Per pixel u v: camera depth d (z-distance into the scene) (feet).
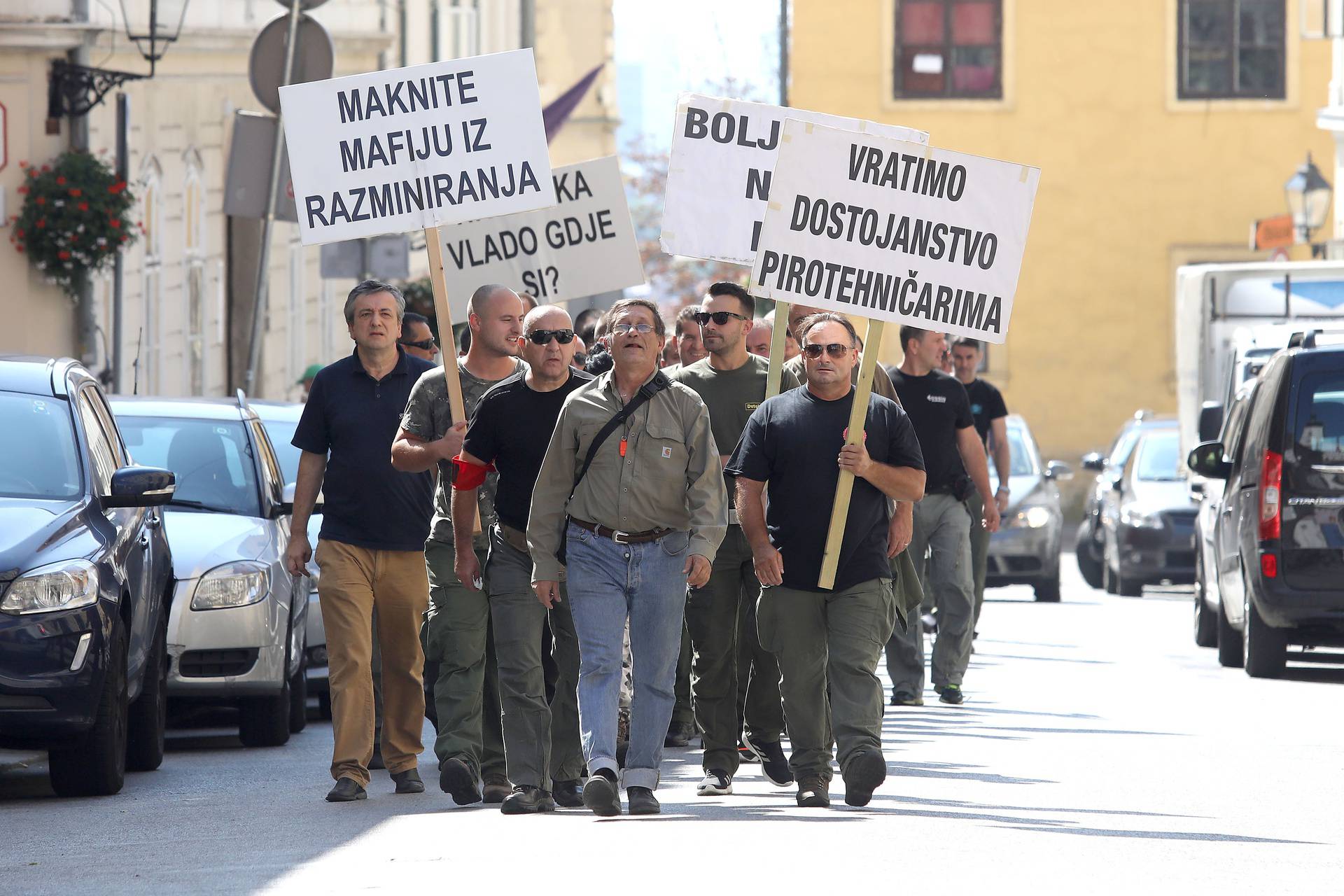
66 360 97.04
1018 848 65.87
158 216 214.48
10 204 181.27
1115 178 344.90
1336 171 308.81
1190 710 109.60
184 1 215.72
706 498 73.46
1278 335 165.78
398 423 82.89
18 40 179.22
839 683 74.84
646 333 73.41
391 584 82.89
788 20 344.08
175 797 86.07
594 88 485.56
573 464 74.18
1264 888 59.26
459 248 116.67
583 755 78.33
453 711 79.30
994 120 344.69
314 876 63.57
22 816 80.84
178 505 108.17
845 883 59.41
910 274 80.23
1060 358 346.54
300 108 86.79
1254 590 124.57
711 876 60.85
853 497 74.69
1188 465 136.36
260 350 242.78
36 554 83.30
